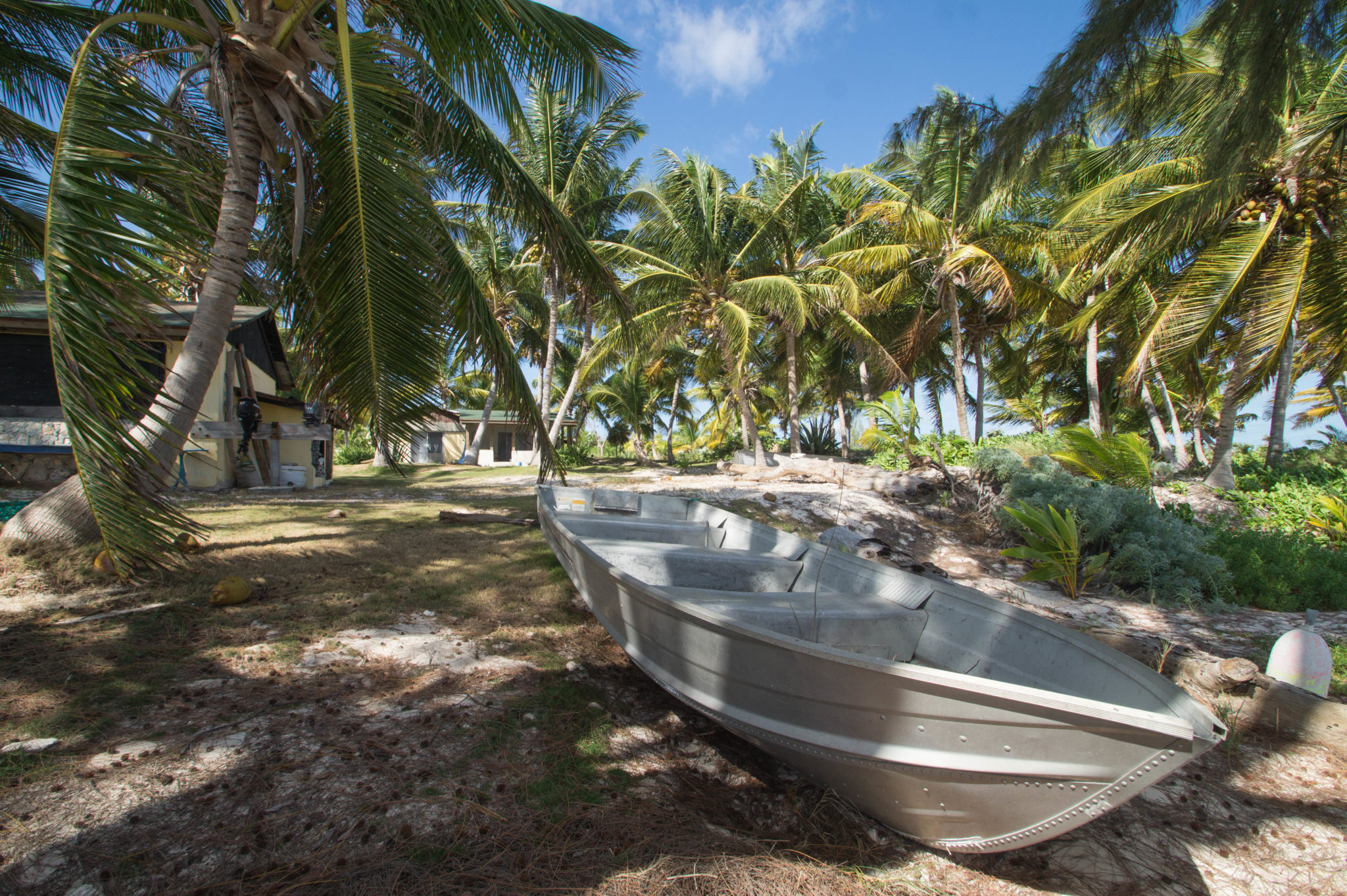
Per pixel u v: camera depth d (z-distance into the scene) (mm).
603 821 2908
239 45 5355
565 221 7586
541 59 6449
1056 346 23359
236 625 4637
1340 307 11398
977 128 5988
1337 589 7965
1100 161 12492
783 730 2988
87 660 3875
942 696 2502
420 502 11273
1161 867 3033
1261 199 11289
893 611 3881
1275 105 4949
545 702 3957
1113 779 2287
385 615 5094
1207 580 8055
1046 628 3285
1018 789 2510
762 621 3607
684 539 6480
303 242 6484
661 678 3666
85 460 3838
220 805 2691
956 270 16344
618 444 38500
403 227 5883
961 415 17672
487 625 5148
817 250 20562
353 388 6125
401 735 3393
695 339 22797
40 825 2484
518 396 7207
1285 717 4422
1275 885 2932
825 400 31156
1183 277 13016
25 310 10578
